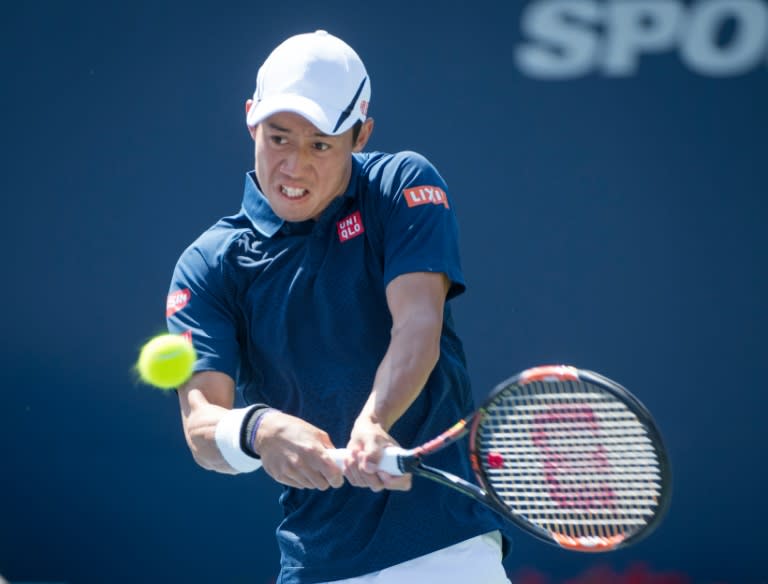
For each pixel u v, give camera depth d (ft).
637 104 86.53
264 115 37.50
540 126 87.35
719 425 86.02
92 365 90.38
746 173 85.81
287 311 39.75
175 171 90.27
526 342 87.45
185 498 89.61
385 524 39.52
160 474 89.81
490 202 87.76
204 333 40.47
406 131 88.38
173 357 40.06
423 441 40.04
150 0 90.12
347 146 38.75
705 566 85.81
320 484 37.09
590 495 37.14
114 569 89.97
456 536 39.63
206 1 89.81
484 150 87.81
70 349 90.58
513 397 37.42
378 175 39.65
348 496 39.93
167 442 89.76
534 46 87.35
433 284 38.24
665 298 86.53
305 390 40.22
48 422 90.53
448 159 88.12
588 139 86.99
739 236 85.92
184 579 89.56
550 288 87.30
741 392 85.87
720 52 85.81
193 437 39.42
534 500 39.96
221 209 90.12
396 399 36.45
